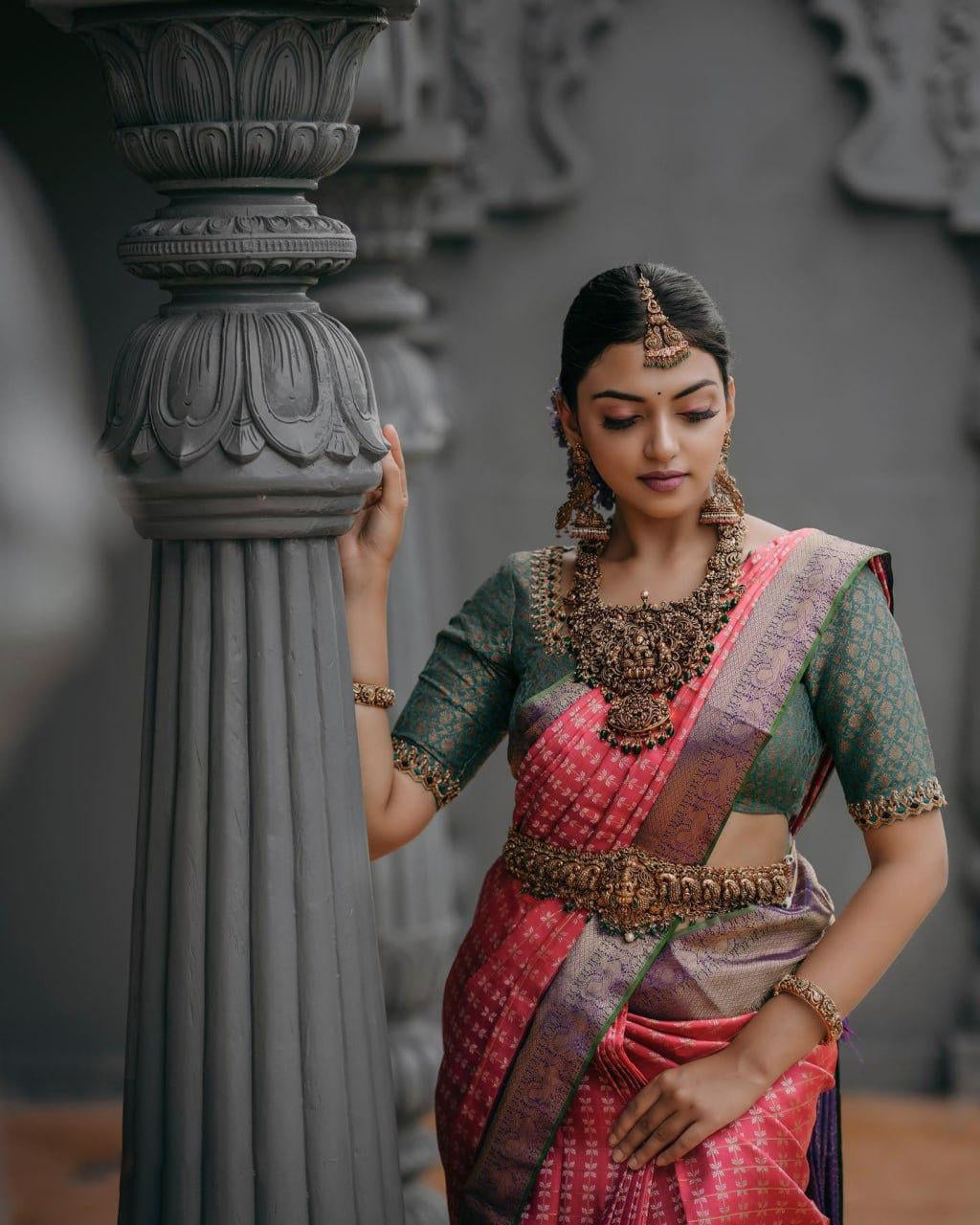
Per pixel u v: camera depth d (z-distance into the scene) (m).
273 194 1.72
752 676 1.96
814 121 5.25
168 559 1.72
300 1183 1.72
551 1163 1.98
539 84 5.27
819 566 2.02
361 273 3.83
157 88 1.66
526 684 2.08
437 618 4.07
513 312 5.41
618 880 1.95
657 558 2.08
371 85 3.43
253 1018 1.71
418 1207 3.83
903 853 1.96
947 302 5.29
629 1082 1.95
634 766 1.96
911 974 5.42
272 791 1.70
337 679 1.77
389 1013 3.90
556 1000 1.95
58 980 5.20
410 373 3.92
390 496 2.00
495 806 5.46
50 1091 5.20
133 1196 1.75
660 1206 1.91
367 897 1.81
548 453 5.44
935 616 5.38
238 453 1.62
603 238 5.37
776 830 2.00
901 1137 5.07
